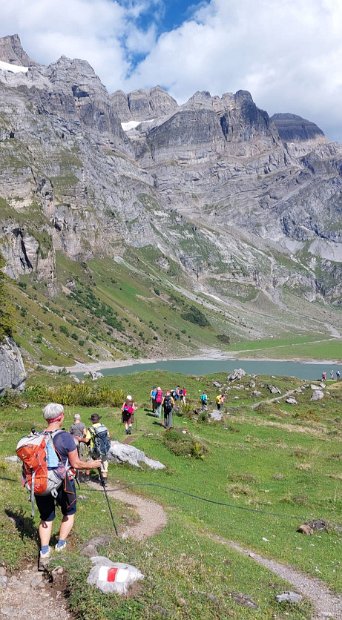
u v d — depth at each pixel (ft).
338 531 77.41
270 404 267.80
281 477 113.19
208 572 45.42
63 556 34.88
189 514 71.72
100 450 79.05
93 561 35.04
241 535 66.85
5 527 38.75
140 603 31.48
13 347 202.08
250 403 271.08
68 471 33.86
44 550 34.53
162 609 31.60
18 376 194.08
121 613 30.09
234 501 89.51
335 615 45.96
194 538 57.36
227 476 109.60
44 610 30.40
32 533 39.34
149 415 164.76
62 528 36.14
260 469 119.75
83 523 48.93
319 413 256.32
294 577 55.21
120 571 33.24
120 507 63.87
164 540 52.75
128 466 97.50
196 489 92.58
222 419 182.80
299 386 343.26
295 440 167.84
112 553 38.22
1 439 104.88
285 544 67.51
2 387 180.24
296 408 270.26
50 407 34.42
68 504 35.53
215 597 37.81
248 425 189.06
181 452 118.32
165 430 137.08
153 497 77.05
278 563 59.26
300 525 77.20
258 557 59.57
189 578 40.45
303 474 118.11
